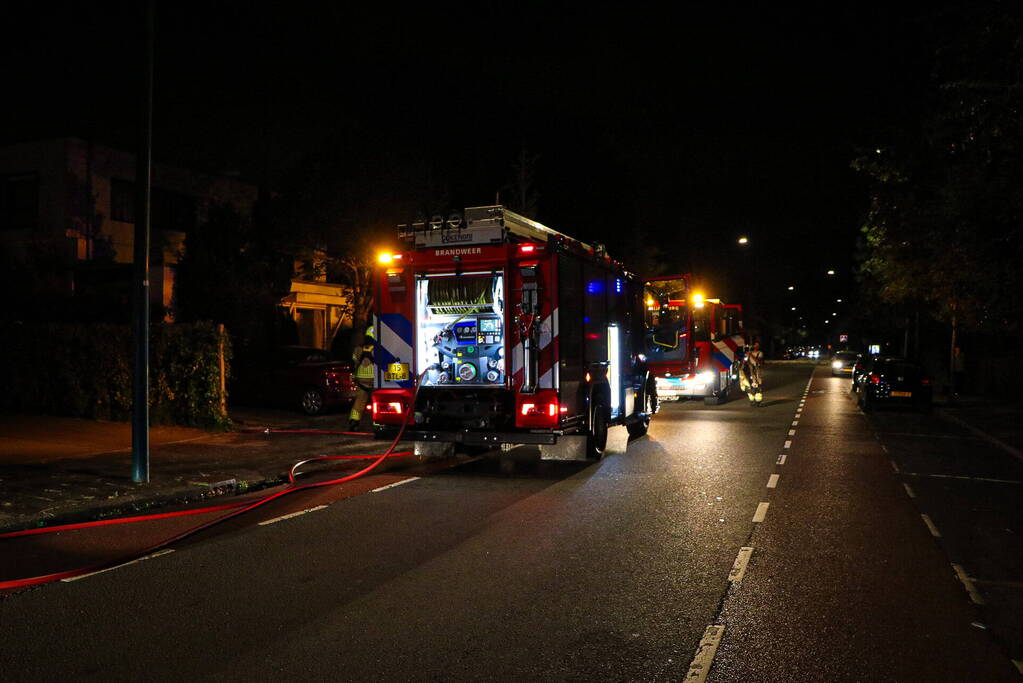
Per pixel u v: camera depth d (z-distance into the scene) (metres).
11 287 19.55
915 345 34.09
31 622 5.28
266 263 24.47
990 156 13.20
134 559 6.86
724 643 4.96
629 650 4.83
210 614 5.44
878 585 6.20
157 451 12.66
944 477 11.49
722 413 22.25
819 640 5.02
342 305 32.19
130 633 5.07
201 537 7.66
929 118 17.28
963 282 18.30
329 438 14.82
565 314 11.21
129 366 15.41
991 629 5.23
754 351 25.27
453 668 4.55
